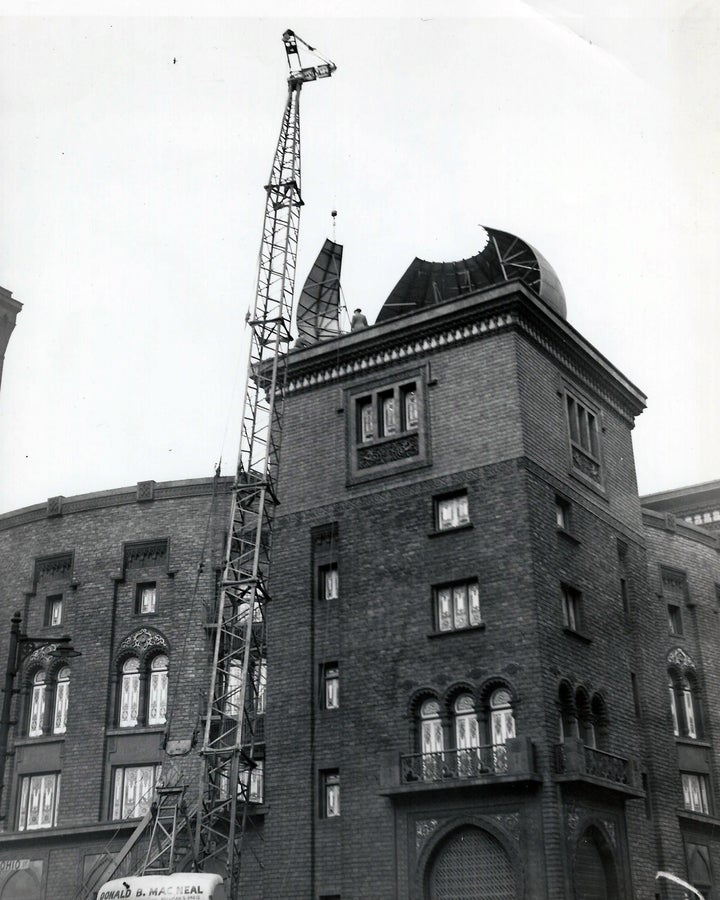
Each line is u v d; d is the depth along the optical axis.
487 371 37.53
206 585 42.72
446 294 43.34
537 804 31.31
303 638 38.38
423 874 32.56
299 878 35.34
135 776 41.28
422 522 37.03
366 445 39.44
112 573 44.16
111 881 34.84
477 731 33.56
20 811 42.50
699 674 45.56
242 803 37.94
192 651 41.94
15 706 44.00
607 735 35.78
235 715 40.69
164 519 44.31
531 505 35.25
